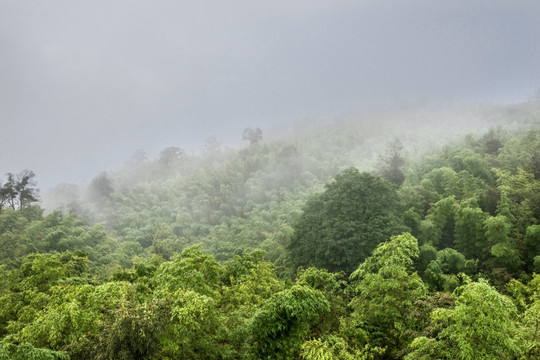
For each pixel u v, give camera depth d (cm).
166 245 5303
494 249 2375
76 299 1163
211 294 1408
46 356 891
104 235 5475
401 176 4334
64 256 2336
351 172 3155
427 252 2514
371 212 2700
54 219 5612
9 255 4131
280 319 1119
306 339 1170
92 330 1048
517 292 1678
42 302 1538
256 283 1794
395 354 1173
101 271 3597
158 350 977
